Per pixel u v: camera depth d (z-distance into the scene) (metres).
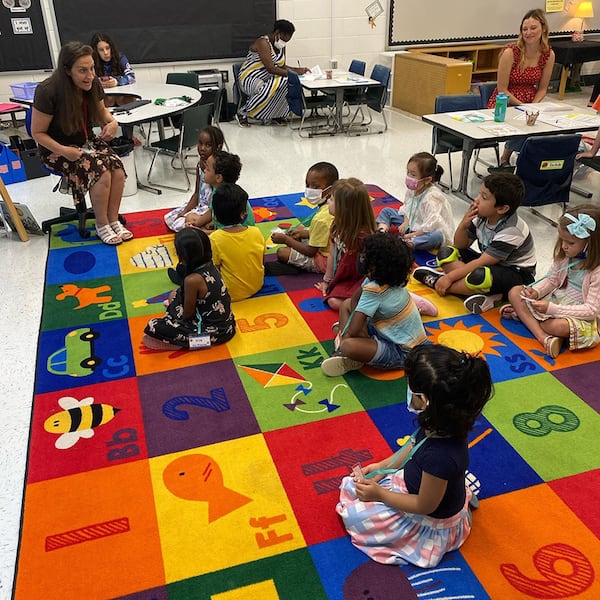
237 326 2.83
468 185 4.89
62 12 6.07
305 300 3.06
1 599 1.60
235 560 1.67
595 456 2.02
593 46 7.48
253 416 2.23
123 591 1.58
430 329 2.79
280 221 4.08
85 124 3.69
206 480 1.94
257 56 6.46
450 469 1.44
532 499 1.85
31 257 3.64
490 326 2.82
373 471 1.71
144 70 6.63
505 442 2.08
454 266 3.15
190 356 2.61
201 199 3.70
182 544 1.72
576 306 2.56
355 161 5.46
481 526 1.76
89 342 2.71
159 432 2.15
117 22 6.30
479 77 7.94
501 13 7.60
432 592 1.57
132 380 2.45
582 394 2.33
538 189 3.75
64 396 2.36
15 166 4.93
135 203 4.53
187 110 4.44
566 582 1.59
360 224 2.72
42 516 1.82
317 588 1.59
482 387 1.39
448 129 4.18
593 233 2.43
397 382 2.40
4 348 2.72
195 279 2.47
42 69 6.21
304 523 1.78
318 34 7.07
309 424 2.18
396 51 7.43
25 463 2.05
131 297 3.12
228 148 5.82
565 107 4.62
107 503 1.86
